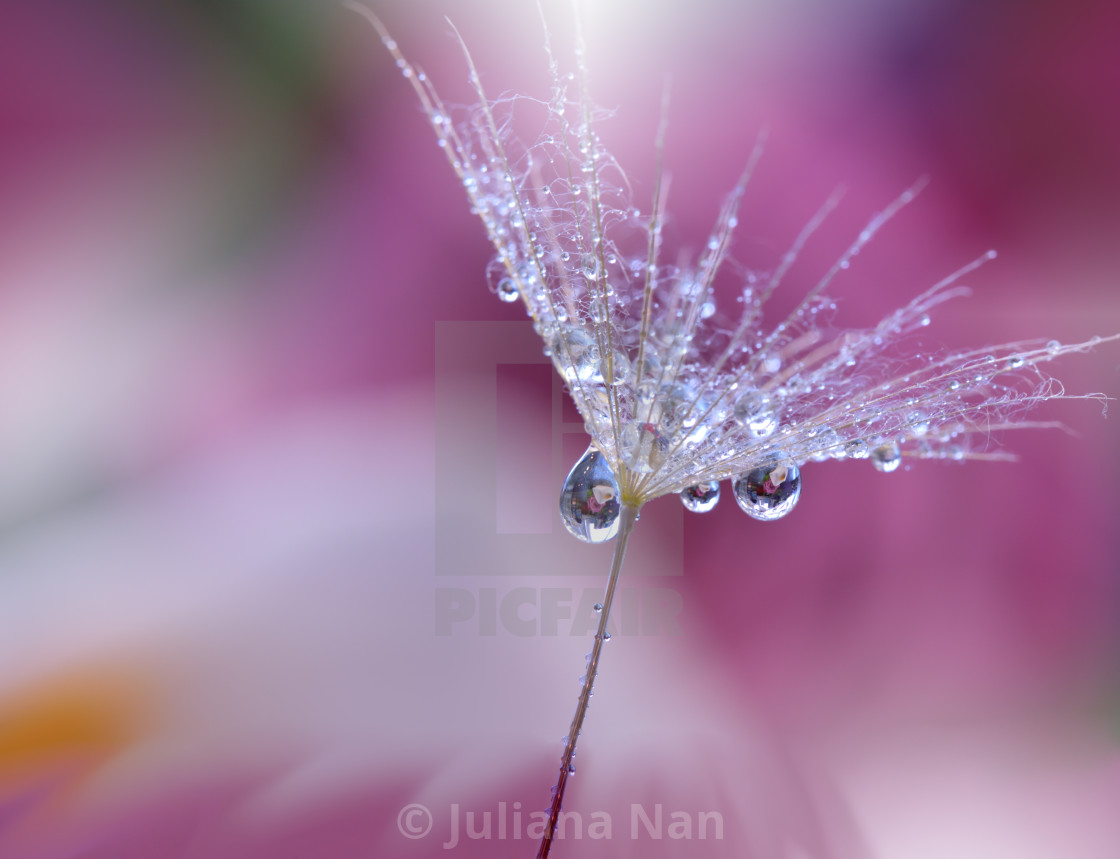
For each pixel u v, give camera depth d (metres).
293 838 0.10
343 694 0.11
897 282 0.14
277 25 0.16
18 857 0.10
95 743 0.11
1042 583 0.13
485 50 0.13
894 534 0.14
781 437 0.09
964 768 0.11
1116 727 0.11
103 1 0.16
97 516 0.13
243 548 0.13
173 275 0.16
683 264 0.09
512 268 0.09
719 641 0.13
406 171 0.16
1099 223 0.14
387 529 0.13
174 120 0.16
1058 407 0.14
